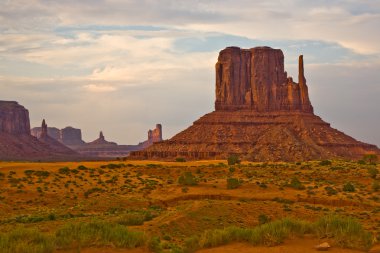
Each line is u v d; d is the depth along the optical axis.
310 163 117.06
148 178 94.00
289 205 62.66
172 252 30.41
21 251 27.92
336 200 69.25
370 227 48.50
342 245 29.80
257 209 56.28
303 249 29.08
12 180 83.75
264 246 30.17
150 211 59.44
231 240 31.64
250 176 95.38
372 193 75.50
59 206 68.62
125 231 31.89
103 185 85.12
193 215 49.19
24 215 57.97
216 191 76.38
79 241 30.23
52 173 92.88
